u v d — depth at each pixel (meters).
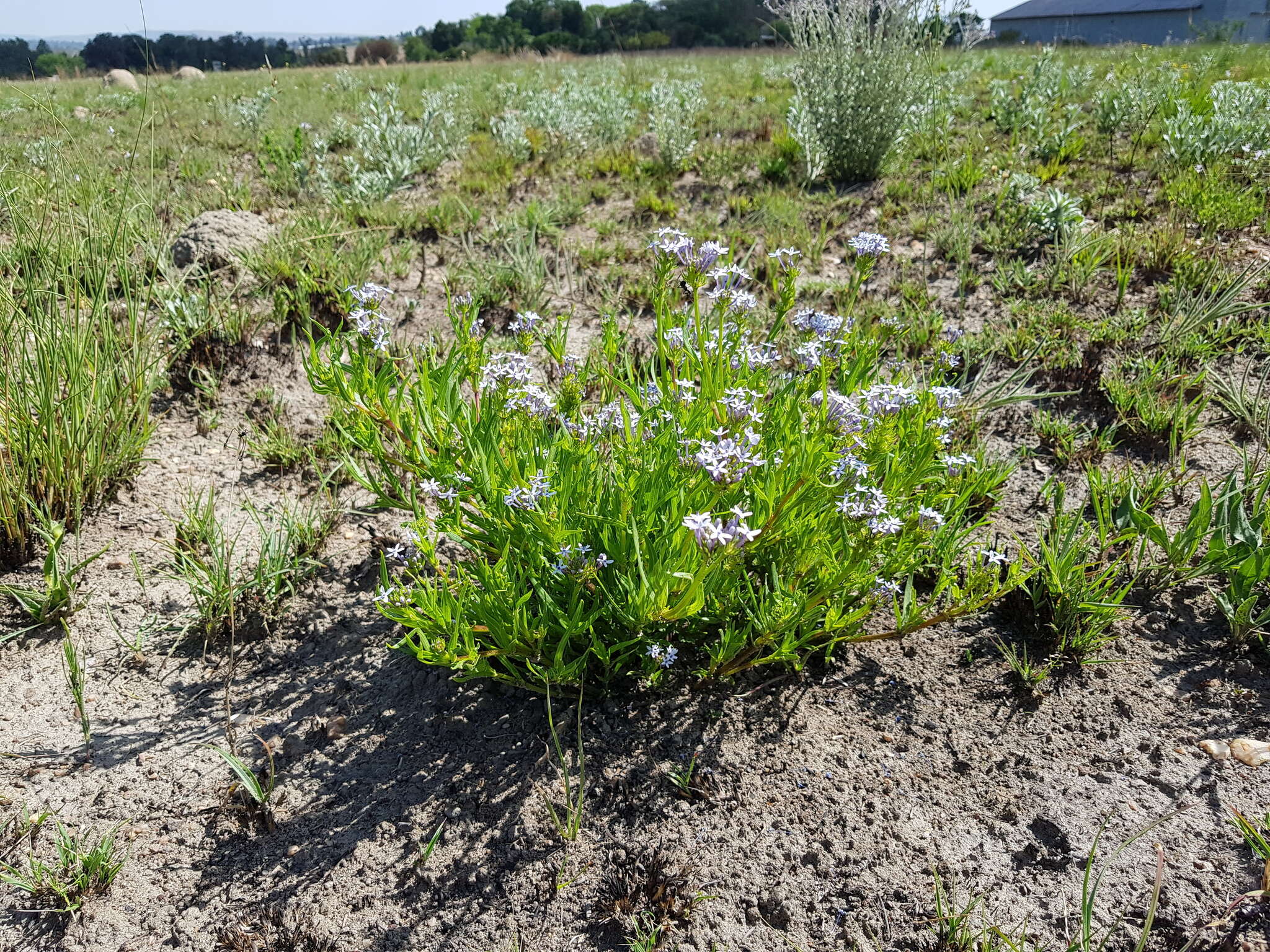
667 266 3.23
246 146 10.90
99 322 4.15
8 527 3.52
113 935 2.33
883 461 3.05
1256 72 12.85
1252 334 4.91
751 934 2.29
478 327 5.36
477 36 44.69
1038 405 4.64
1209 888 2.32
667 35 36.25
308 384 5.05
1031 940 2.23
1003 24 56.47
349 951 2.28
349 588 3.55
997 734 2.85
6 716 2.97
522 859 2.49
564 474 2.72
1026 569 3.38
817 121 8.48
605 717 2.92
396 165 8.68
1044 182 7.79
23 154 7.32
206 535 3.55
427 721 2.94
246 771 2.59
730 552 2.38
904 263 6.41
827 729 2.88
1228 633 3.16
